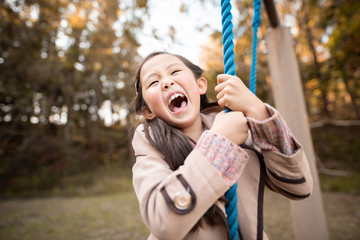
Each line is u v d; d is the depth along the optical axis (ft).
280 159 2.56
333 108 53.42
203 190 2.11
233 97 2.55
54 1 35.29
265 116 2.56
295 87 7.27
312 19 29.60
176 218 2.03
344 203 19.90
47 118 52.90
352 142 37.11
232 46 2.80
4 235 15.99
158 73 3.12
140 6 20.80
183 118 2.98
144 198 2.31
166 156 2.72
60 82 49.29
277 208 19.43
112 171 48.24
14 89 41.83
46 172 38.78
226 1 2.83
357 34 30.71
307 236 6.86
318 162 32.19
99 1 37.04
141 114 3.92
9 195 34.01
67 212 22.30
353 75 37.32
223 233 2.56
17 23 34.96
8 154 44.52
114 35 44.80
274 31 7.70
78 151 48.03
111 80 57.41
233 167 2.26
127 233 15.30
